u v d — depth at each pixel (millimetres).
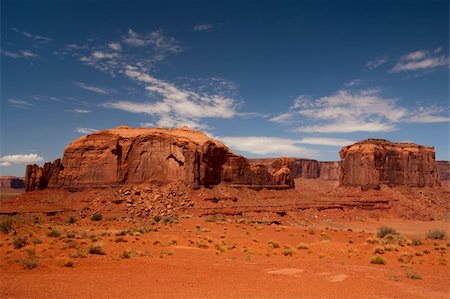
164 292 19141
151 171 92062
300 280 22328
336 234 57969
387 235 52312
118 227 60594
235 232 54031
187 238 43844
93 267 25031
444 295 20203
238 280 22078
